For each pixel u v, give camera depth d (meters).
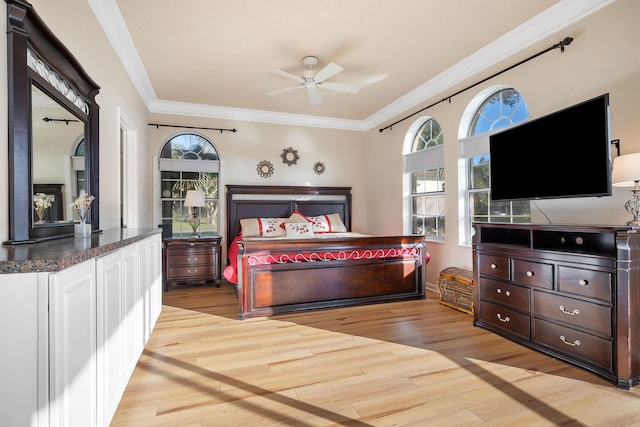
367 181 6.03
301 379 2.06
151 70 3.78
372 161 5.85
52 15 1.79
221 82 4.16
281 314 3.36
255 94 4.61
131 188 3.80
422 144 4.80
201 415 1.70
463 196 3.92
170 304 3.73
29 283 0.98
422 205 4.78
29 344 0.98
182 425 1.62
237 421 1.65
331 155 5.92
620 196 2.37
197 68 3.74
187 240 4.48
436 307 3.61
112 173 2.84
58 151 1.78
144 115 4.44
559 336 2.31
